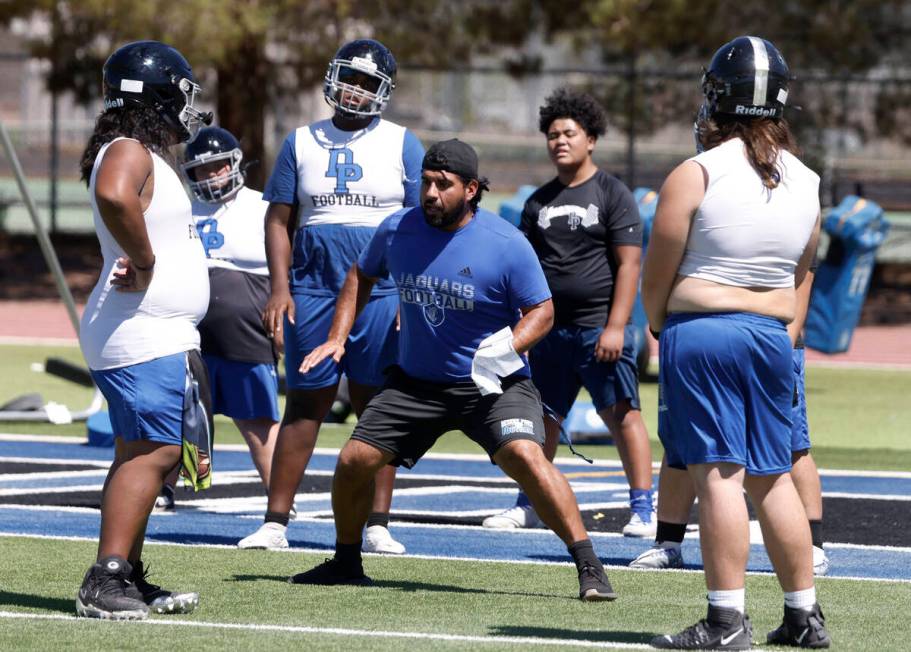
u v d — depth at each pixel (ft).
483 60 366.02
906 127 313.12
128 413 70.95
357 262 81.71
